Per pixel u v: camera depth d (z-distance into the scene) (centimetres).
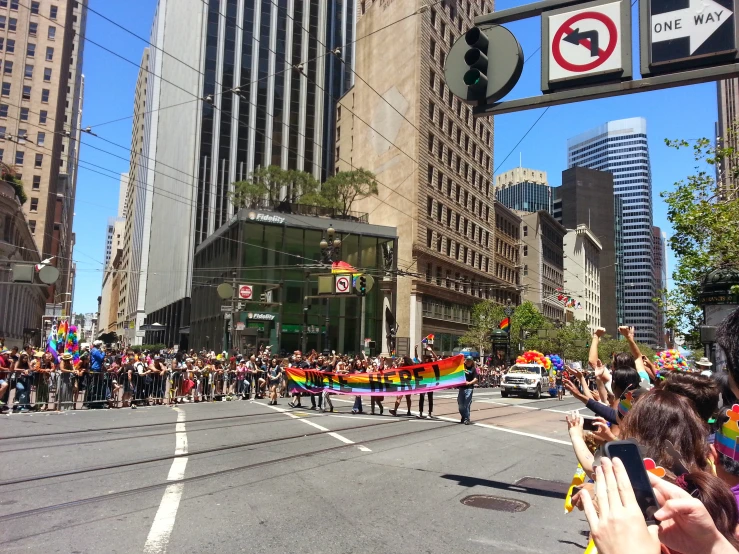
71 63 12612
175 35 8256
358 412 1736
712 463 249
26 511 576
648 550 137
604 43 686
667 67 657
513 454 1036
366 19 5738
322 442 1080
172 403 1888
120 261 15400
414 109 4800
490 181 6362
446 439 1194
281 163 7050
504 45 725
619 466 153
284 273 3916
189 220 6438
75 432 1091
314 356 2330
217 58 6869
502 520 605
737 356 219
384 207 5066
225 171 6712
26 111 8606
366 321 4231
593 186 13738
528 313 5472
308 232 4072
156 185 9169
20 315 6291
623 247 15562
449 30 5341
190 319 5681
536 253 8488
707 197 1645
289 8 7388
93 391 1625
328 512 607
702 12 643
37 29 8806
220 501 634
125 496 642
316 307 4012
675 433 209
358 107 5806
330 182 4488
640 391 403
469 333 5141
